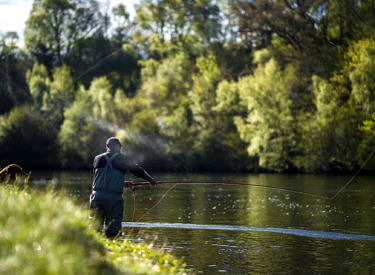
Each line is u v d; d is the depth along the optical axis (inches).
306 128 1476.4
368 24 1444.4
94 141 2060.8
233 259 269.3
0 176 324.8
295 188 883.4
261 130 1657.2
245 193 810.2
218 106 1900.8
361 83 1280.8
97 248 193.8
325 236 350.6
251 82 1716.3
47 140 2142.0
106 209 262.1
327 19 1621.6
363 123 1295.5
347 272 238.8
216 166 1910.7
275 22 1724.9
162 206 585.9
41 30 2573.8
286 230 382.9
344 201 636.7
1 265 133.2
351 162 1363.2
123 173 267.4
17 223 163.8
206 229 386.3
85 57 2677.2
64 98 2169.0
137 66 2746.1
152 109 2126.0
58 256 143.6
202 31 2486.5
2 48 2429.9
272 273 236.7
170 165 1991.9
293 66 1726.1
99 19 2696.9
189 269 242.5
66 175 1503.4
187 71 2283.5
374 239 340.5
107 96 2081.7
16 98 2306.8
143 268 186.7
